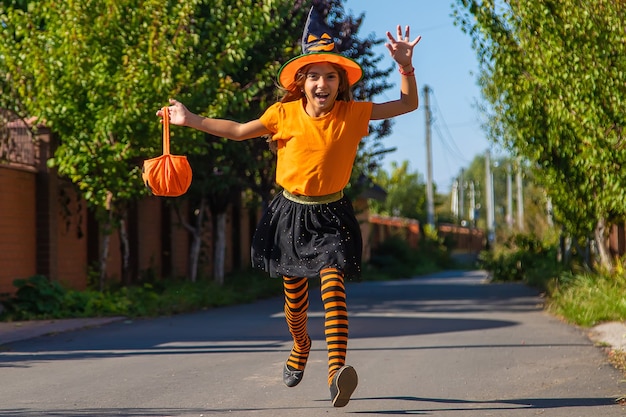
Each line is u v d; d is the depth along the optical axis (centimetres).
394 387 670
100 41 1393
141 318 1340
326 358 839
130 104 1361
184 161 503
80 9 1370
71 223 1650
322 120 497
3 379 716
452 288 2256
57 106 1391
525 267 2516
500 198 11219
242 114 1678
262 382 693
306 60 487
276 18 1505
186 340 1015
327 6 1894
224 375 732
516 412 564
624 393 637
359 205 3803
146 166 502
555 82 1146
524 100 1326
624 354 852
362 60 1986
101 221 1502
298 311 534
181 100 1405
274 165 1952
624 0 1027
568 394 636
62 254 1617
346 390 479
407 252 4312
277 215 520
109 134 1409
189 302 1559
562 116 1166
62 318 1313
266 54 1738
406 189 6278
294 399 615
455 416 550
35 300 1327
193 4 1410
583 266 1780
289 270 511
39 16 1445
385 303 1702
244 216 2723
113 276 1670
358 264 511
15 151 1512
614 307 1173
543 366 784
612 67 1061
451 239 5419
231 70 1510
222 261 2002
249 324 1230
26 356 867
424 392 646
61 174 1509
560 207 1480
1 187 1423
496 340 1001
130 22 1414
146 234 1961
